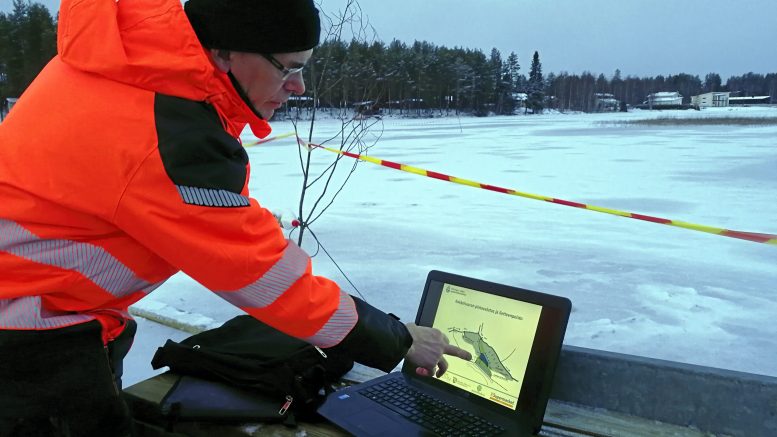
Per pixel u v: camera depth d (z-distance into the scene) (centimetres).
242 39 109
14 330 110
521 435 138
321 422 151
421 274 421
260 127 130
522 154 1434
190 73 104
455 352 142
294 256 118
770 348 297
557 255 479
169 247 106
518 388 145
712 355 289
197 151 103
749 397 139
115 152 101
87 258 111
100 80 106
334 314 120
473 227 588
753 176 943
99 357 119
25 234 107
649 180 920
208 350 175
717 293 383
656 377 148
